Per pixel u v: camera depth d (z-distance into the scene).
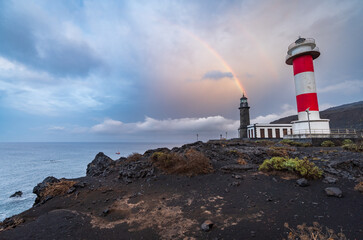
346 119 120.62
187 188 8.96
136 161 14.10
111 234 5.38
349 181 8.27
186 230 5.35
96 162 16.73
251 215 5.91
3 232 5.57
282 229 4.98
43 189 10.35
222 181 9.45
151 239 5.03
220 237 4.85
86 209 7.55
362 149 14.79
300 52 32.28
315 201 6.58
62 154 134.75
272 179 9.16
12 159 96.81
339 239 4.34
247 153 15.18
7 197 29.91
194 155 12.05
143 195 8.55
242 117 63.75
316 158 12.77
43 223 6.04
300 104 32.81
